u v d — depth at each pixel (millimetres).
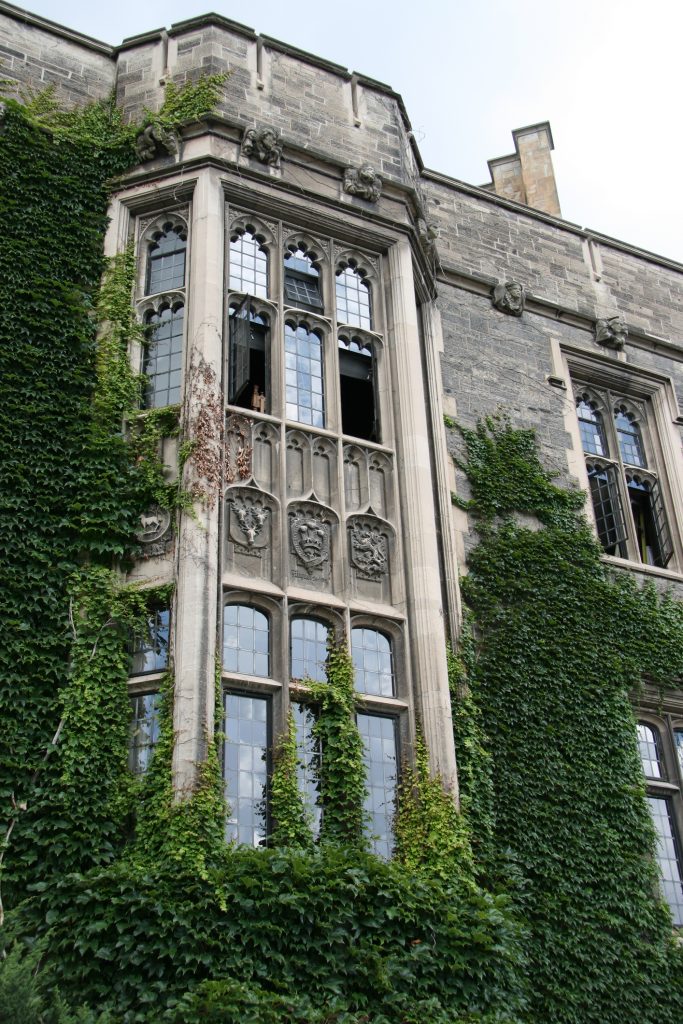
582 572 17484
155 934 11484
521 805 15250
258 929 11828
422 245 18406
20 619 13477
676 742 17328
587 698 16391
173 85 17500
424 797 13852
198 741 12688
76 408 14992
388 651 14906
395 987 12133
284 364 16047
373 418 16859
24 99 17203
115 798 12734
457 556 16891
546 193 24500
